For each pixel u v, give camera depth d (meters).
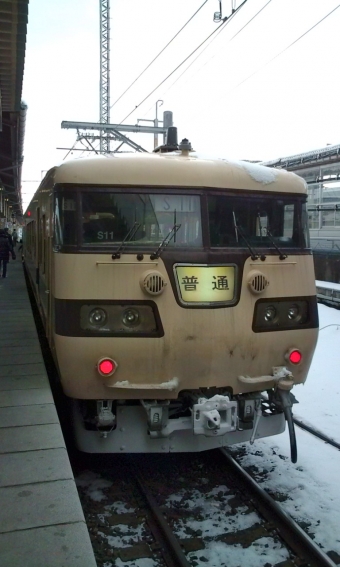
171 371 4.29
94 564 2.45
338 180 20.28
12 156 18.56
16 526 2.73
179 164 4.45
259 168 4.76
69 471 3.32
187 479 4.89
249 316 4.42
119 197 4.32
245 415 4.59
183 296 4.27
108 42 20.97
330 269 20.98
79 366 4.23
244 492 4.61
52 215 4.71
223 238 4.47
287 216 4.77
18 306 10.20
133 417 4.54
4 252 15.87
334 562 3.68
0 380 5.18
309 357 4.84
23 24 7.63
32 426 4.02
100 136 15.72
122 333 4.18
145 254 4.23
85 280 4.18
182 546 3.84
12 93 11.02
